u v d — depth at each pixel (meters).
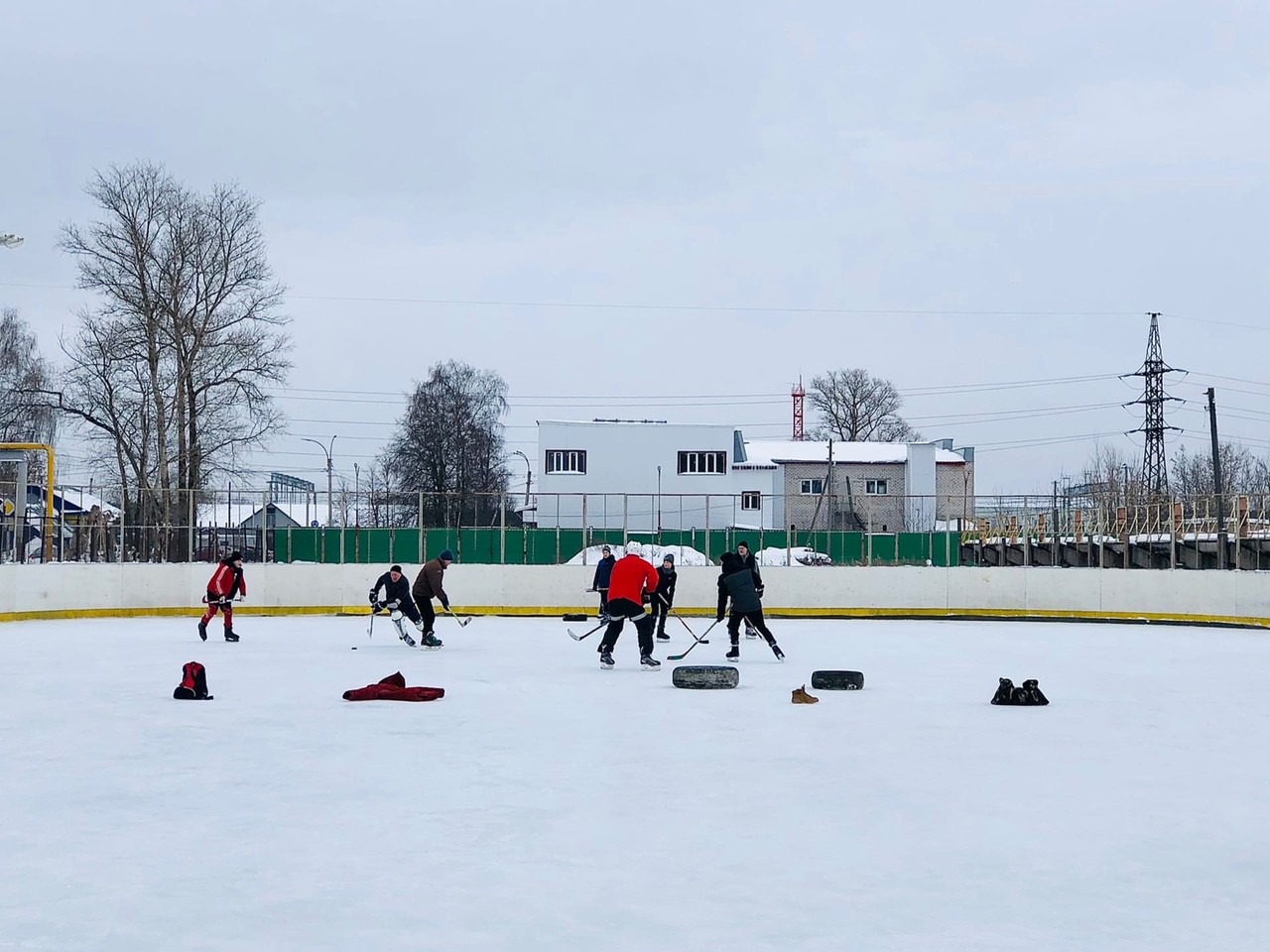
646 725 12.57
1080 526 43.88
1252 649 23.34
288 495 48.59
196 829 7.85
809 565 34.41
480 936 5.71
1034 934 5.76
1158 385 57.00
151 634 25.78
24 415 53.94
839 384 88.81
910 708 14.04
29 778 9.55
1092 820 8.15
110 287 43.06
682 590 34.28
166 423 43.75
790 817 8.20
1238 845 7.48
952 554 38.31
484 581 34.09
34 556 33.72
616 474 61.88
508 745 11.24
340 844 7.46
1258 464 70.50
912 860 7.11
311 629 27.72
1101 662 20.20
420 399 73.69
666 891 6.47
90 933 5.75
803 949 5.54
